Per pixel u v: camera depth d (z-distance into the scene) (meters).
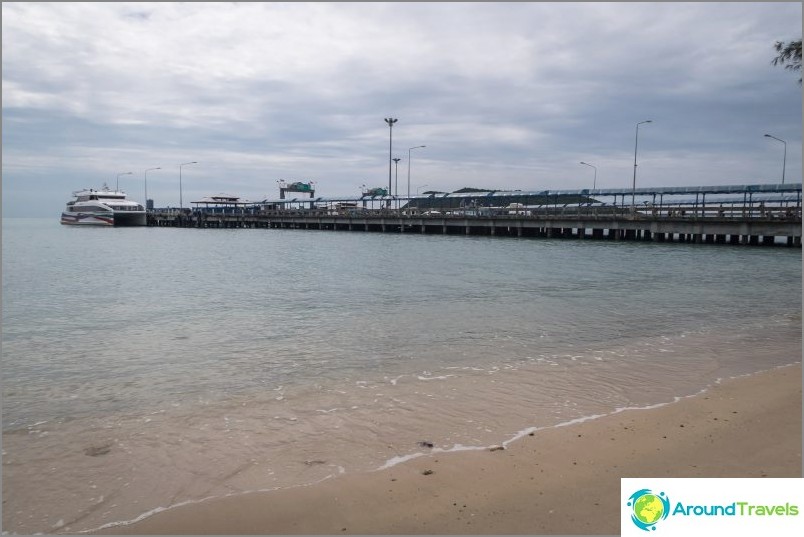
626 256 33.91
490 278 22.34
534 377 8.65
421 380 8.51
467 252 37.62
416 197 74.56
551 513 4.57
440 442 6.13
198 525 4.55
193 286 20.38
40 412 7.18
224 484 5.23
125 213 95.56
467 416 6.94
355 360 9.73
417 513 4.63
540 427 6.54
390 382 8.41
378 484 5.15
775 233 40.06
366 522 4.52
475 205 71.56
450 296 17.45
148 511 4.79
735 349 10.54
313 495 4.97
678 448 5.79
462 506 4.72
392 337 11.59
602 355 10.07
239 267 28.00
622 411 7.06
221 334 11.95
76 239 61.50
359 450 5.93
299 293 18.28
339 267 27.41
